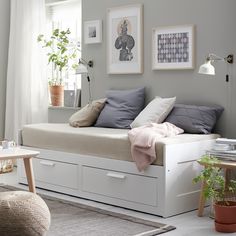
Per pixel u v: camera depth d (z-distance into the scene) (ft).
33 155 18.17
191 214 17.78
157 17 20.88
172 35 20.42
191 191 18.13
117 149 18.37
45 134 20.59
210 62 19.26
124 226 16.51
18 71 25.39
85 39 23.25
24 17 25.13
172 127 18.88
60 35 24.25
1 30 26.03
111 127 20.92
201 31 19.72
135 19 21.48
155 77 21.04
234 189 16.93
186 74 20.18
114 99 21.35
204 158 17.03
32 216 14.65
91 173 19.16
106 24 22.49
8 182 21.86
